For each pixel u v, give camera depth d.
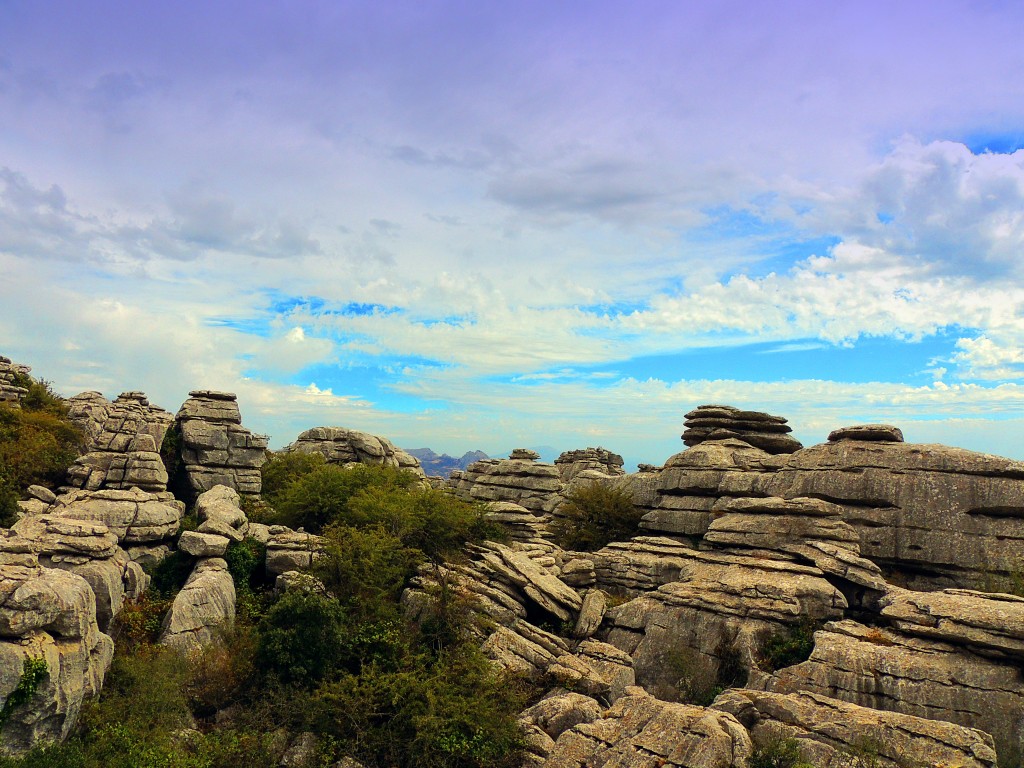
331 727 30.91
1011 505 43.34
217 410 61.78
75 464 53.16
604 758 27.23
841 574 40.12
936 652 32.53
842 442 51.28
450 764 29.64
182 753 27.53
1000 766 28.62
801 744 26.42
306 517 51.72
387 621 37.03
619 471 93.69
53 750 24.83
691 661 37.47
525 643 37.16
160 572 41.81
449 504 47.00
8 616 24.56
